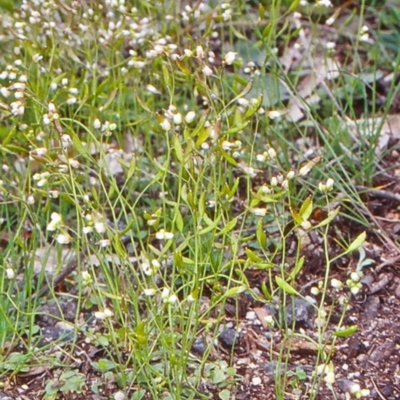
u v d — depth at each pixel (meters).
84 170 0.51
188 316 0.44
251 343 0.47
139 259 0.48
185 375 0.43
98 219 0.43
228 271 0.49
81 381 0.45
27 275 0.47
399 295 0.50
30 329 0.46
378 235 0.52
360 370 0.46
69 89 0.50
